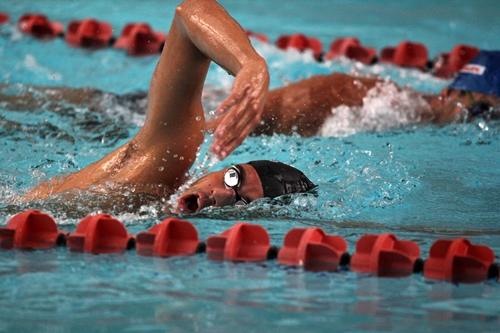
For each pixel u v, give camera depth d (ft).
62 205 33.58
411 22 95.96
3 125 48.37
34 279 25.46
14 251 28.58
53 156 42.93
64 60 71.46
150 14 94.43
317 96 50.93
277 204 34.06
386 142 47.21
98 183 34.14
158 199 33.60
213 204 33.19
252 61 27.66
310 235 27.96
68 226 31.42
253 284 25.29
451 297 24.40
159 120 33.40
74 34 78.48
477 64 54.90
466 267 26.53
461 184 39.70
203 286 25.08
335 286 25.29
